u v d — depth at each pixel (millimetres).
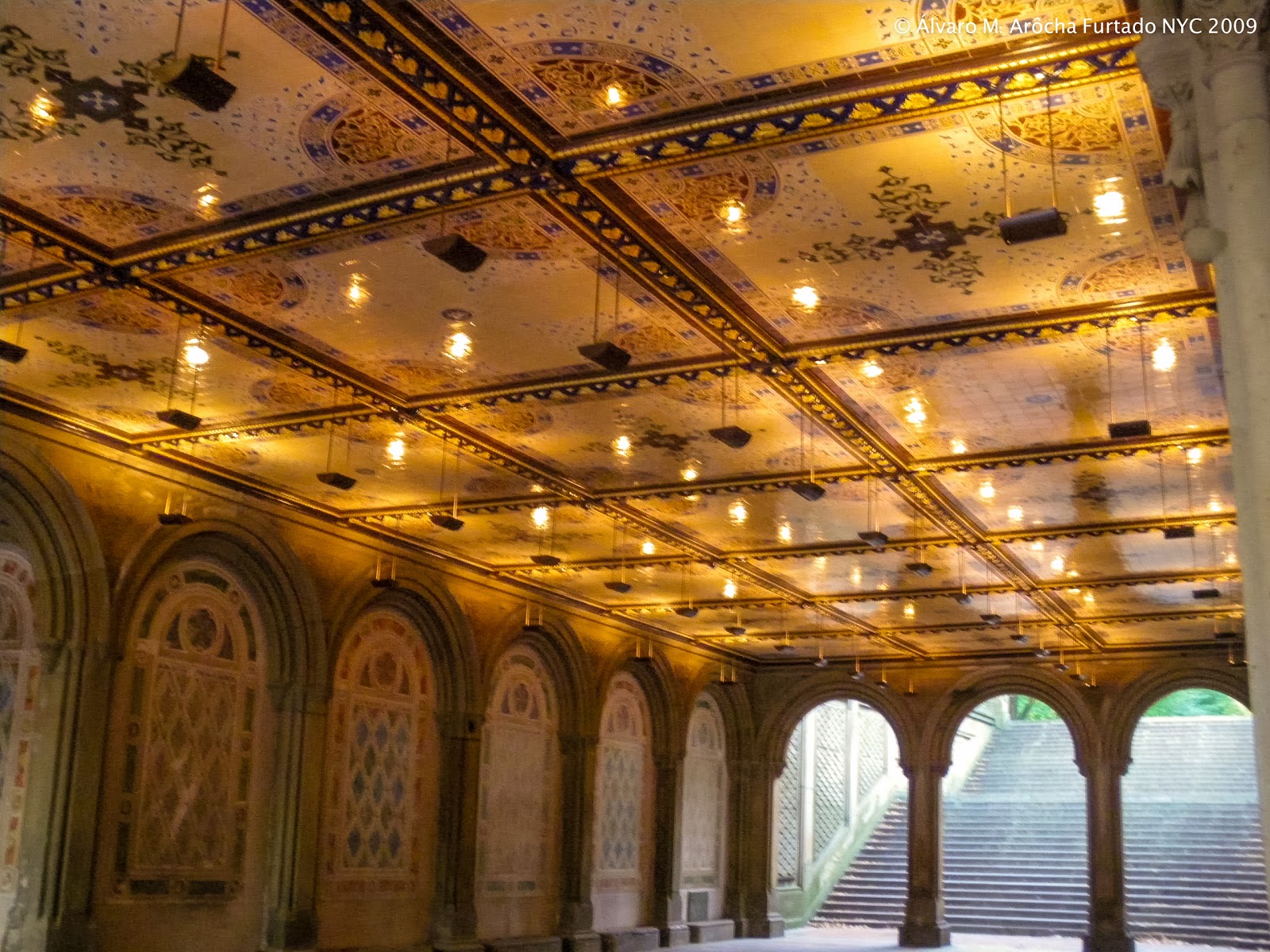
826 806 33125
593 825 23938
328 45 7262
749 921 28297
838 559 19656
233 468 16016
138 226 9695
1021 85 7277
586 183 8688
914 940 26609
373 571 18922
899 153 8102
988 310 10555
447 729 20500
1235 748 35031
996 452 14305
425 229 9438
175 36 7254
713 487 16016
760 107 7672
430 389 12961
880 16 6801
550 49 7258
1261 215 5602
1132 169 8195
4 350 10664
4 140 8484
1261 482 5398
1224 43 5867
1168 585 20641
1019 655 27531
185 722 16109
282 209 9289
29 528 14336
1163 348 11164
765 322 10977
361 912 18641
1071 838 32312
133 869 15219
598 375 12359
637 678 26188
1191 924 28188
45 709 14430
